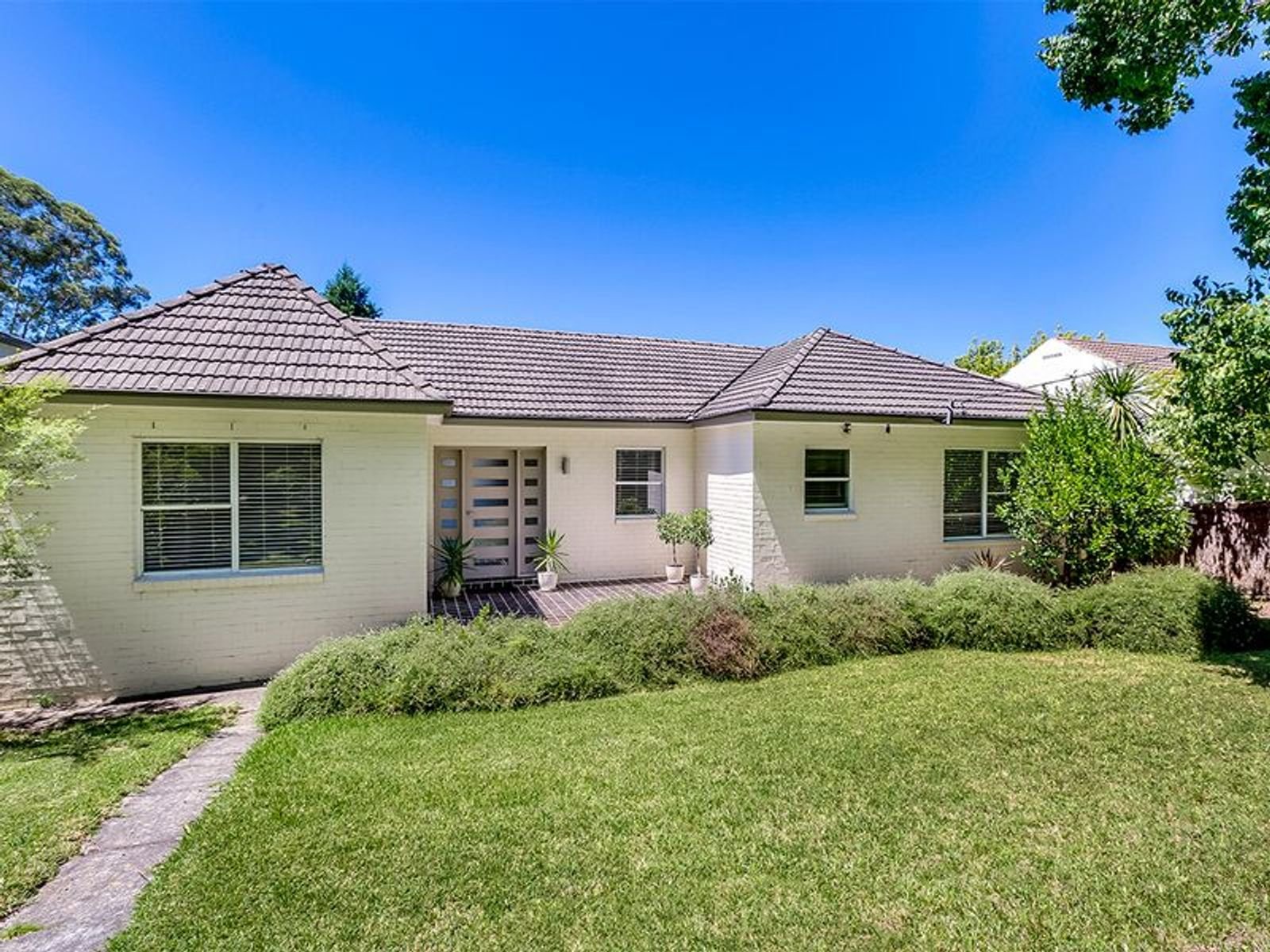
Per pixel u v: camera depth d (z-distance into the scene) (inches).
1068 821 158.2
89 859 142.7
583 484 509.7
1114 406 460.8
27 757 208.8
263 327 339.9
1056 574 425.1
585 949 113.1
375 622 326.0
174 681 293.7
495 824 156.6
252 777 184.2
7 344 444.8
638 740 213.9
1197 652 322.3
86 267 1280.8
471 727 228.7
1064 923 119.3
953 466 493.4
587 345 599.2
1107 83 347.6
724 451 481.1
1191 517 436.1
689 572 535.5
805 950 112.3
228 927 118.5
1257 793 173.2
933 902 125.6
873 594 353.1
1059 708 242.4
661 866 138.6
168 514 294.4
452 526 490.3
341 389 308.0
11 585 273.6
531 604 438.3
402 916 121.7
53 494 277.6
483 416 448.8
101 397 271.1
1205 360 286.5
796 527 448.8
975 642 339.9
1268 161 322.7
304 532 315.3
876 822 157.9
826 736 215.5
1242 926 118.7
